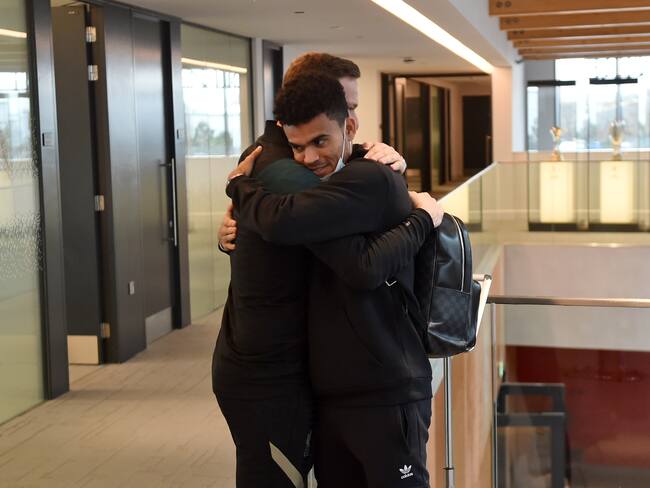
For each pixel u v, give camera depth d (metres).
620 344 5.11
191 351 7.00
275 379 2.19
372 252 2.07
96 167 6.52
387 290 2.16
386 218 2.12
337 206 2.03
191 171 8.24
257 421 2.19
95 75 6.45
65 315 5.79
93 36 6.43
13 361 5.30
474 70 17.19
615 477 5.66
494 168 11.54
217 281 8.95
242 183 2.16
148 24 7.28
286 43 10.74
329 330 2.15
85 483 4.28
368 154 2.16
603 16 11.64
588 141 19.14
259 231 2.08
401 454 2.15
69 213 6.53
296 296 2.18
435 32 10.34
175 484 4.25
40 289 5.55
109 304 6.59
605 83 18.84
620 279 12.43
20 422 5.22
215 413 5.40
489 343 4.66
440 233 2.24
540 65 19.44
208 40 8.71
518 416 5.48
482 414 4.70
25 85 5.34
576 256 12.52
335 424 2.18
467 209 7.59
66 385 5.84
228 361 2.23
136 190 6.94
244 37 9.71
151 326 7.36
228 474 4.39
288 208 2.03
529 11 10.17
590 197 12.70
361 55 13.38
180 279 7.80
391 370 2.14
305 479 2.27
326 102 2.09
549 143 19.30
